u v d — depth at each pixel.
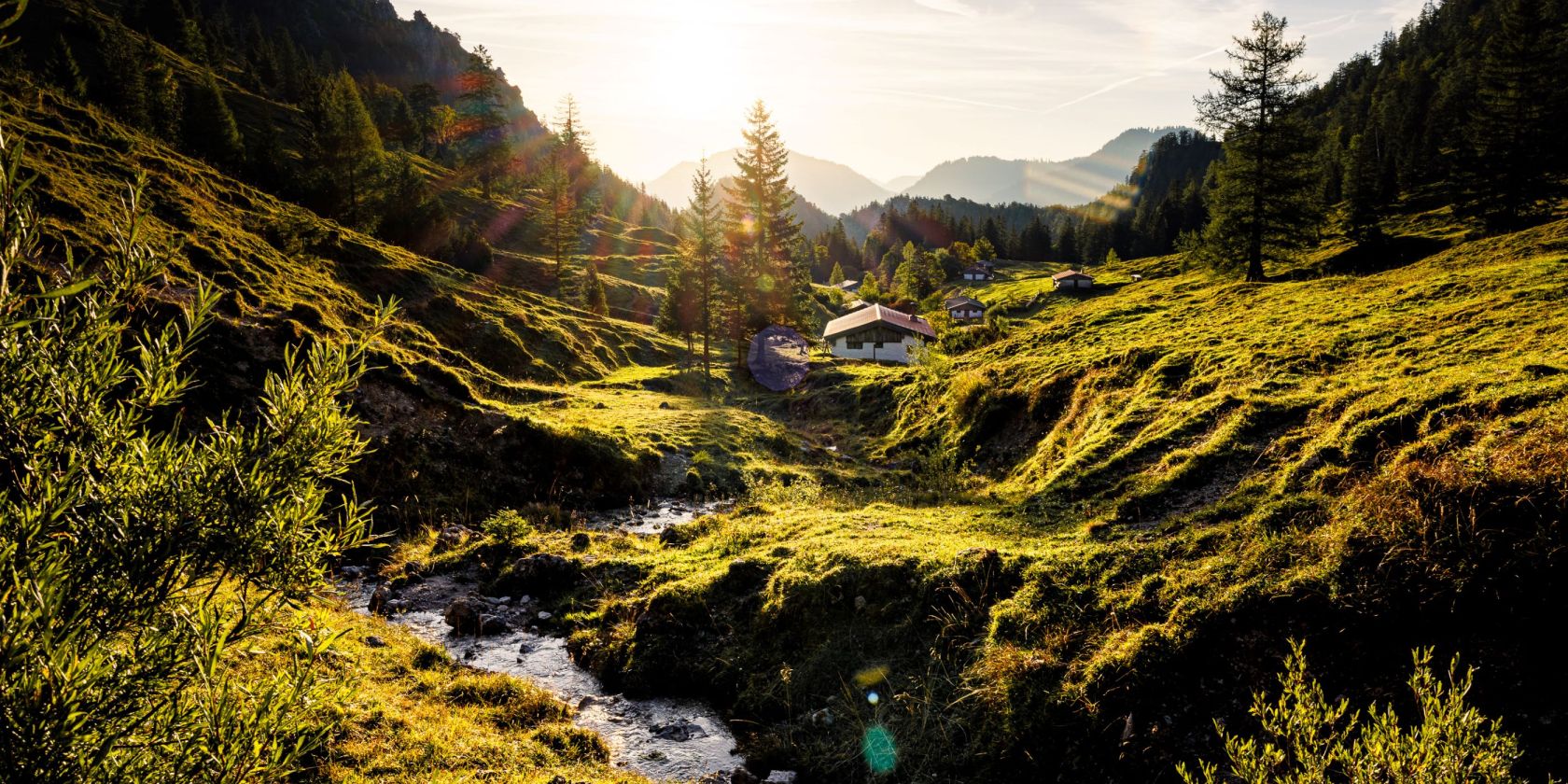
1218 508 13.09
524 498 25.17
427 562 18.50
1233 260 56.84
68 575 3.42
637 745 11.20
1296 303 33.38
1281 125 52.84
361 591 17.03
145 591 3.78
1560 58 66.88
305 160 91.25
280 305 30.03
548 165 137.00
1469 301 23.08
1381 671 8.60
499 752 10.14
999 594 12.38
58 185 30.88
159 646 3.66
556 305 67.94
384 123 146.38
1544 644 7.99
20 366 3.56
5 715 3.11
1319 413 15.53
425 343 39.19
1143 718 9.17
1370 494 10.71
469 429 26.80
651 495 27.39
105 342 3.92
